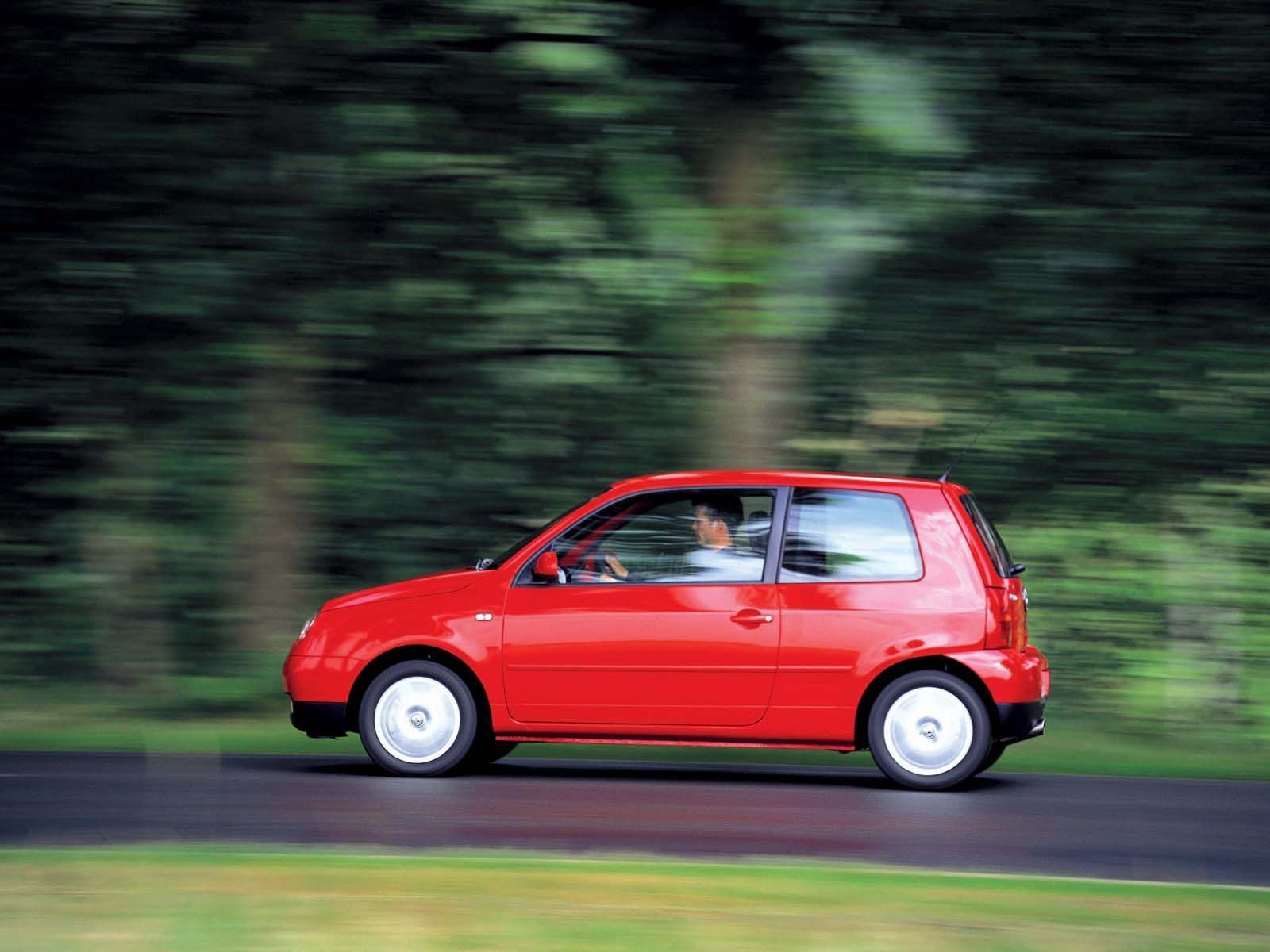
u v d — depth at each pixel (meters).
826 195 22.45
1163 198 23.38
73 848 12.74
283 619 23.62
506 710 16.81
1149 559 23.27
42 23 22.08
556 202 22.22
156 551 23.62
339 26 21.88
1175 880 12.46
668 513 16.97
